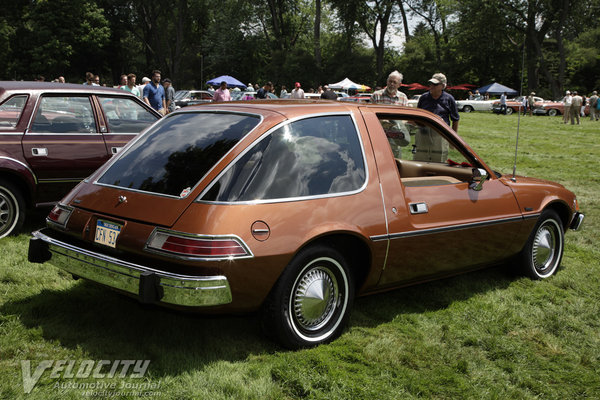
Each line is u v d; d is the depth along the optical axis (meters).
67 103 5.56
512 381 3.06
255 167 2.98
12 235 5.17
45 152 5.29
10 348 2.94
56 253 3.21
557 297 4.44
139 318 3.48
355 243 3.38
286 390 2.75
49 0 46.00
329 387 2.78
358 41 59.53
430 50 56.75
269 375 2.85
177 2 54.53
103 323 3.39
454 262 4.01
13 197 5.13
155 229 2.82
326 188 3.19
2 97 5.15
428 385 2.91
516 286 4.68
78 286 4.00
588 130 22.95
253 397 2.65
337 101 3.73
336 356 3.12
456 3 49.78
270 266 2.87
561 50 45.97
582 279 4.94
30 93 5.32
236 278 2.77
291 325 3.07
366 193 3.37
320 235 3.04
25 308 3.50
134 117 6.08
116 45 56.31
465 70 54.53
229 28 56.06
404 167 3.91
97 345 3.08
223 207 2.81
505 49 50.78
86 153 5.56
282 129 3.17
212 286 2.71
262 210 2.89
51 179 5.34
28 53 47.50
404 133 3.86
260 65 57.78
